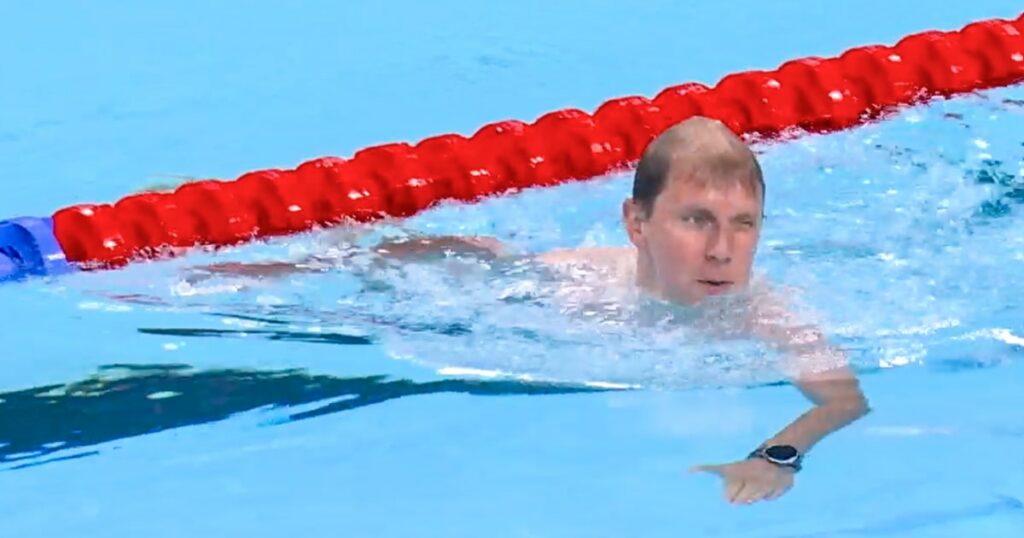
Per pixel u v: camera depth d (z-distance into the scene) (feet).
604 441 30.50
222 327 35.47
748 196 32.09
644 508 28.09
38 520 28.35
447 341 34.14
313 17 59.11
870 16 58.44
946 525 27.30
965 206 39.93
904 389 31.83
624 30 57.82
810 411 30.66
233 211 40.65
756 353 32.76
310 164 42.73
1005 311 34.53
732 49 55.67
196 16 59.16
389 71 53.98
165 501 28.89
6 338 35.19
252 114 50.39
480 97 51.78
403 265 37.78
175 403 32.32
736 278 32.68
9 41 56.49
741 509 27.96
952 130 45.65
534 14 59.47
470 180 42.96
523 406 31.86
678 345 33.22
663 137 32.91
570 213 41.27
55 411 32.12
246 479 29.60
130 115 50.26
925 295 35.12
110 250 39.11
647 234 33.12
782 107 46.47
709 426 30.76
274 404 32.22
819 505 28.09
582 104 51.06
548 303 35.19
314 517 28.14
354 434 31.09
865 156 43.83
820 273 35.76
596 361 33.01
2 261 38.58
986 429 30.42
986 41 50.03
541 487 29.01
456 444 30.60
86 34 57.21
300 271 38.09
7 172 46.09
